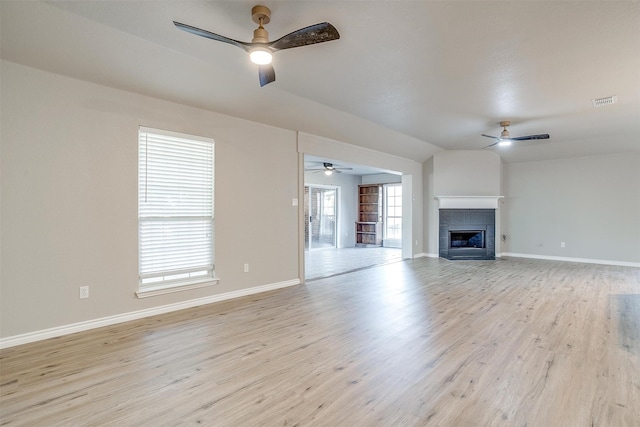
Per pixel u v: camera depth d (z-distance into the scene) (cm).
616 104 457
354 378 244
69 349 291
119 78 343
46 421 194
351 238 1155
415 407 208
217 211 441
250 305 427
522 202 852
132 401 214
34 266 307
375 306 423
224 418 197
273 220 512
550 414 201
